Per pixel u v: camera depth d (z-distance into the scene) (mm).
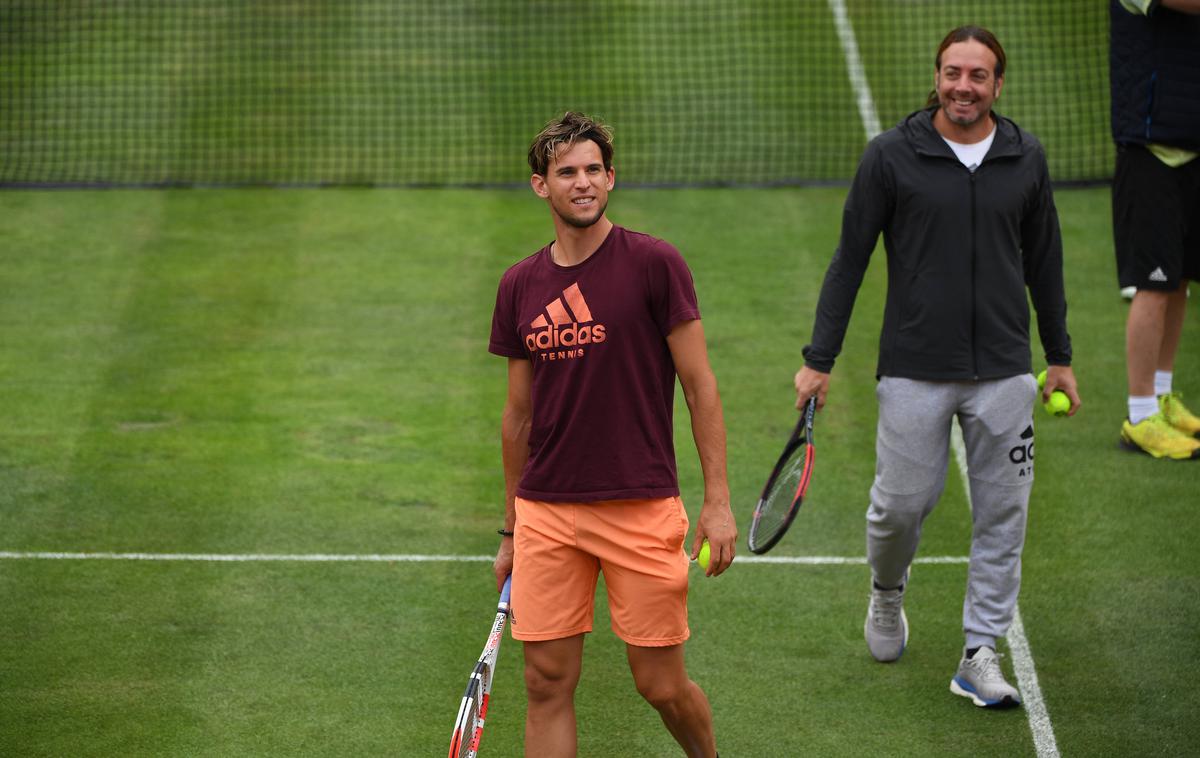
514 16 54656
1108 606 21359
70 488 25469
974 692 18719
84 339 32312
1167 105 25250
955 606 21547
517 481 16109
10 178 42594
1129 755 17578
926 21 53844
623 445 14945
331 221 39812
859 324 33250
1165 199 25797
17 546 23312
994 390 17875
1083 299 34344
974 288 17719
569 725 15570
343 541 23688
